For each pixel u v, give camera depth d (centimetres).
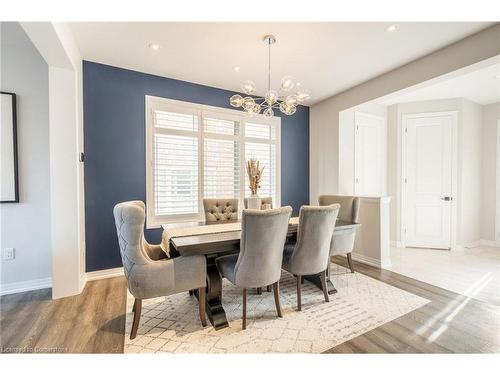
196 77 348
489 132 459
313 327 201
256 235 191
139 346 179
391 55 281
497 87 387
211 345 181
